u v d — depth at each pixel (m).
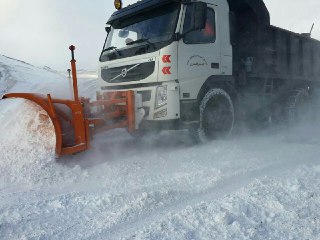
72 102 3.56
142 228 2.11
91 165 3.74
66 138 3.55
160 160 4.00
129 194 2.72
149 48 4.60
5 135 3.57
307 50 7.45
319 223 2.05
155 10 4.87
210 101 4.99
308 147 4.59
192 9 4.47
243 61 5.71
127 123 4.30
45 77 17.38
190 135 4.96
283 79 6.66
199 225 2.10
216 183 2.96
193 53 4.68
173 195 2.66
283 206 2.32
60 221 2.26
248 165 3.57
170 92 4.40
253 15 5.73
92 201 2.61
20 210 2.46
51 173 3.27
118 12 5.52
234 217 2.19
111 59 5.22
